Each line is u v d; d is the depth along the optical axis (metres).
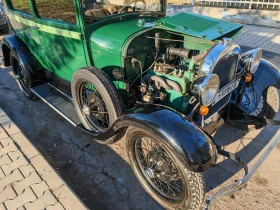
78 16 2.82
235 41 6.73
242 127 3.52
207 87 2.28
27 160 2.95
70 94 3.82
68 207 2.40
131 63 2.85
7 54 4.55
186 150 1.99
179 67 2.95
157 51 2.97
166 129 2.09
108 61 2.95
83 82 2.94
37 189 2.59
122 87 3.06
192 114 2.44
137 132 2.31
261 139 3.41
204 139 2.10
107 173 2.97
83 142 3.46
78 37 2.97
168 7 9.50
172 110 2.39
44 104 4.37
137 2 3.30
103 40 2.85
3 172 2.80
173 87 2.57
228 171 2.92
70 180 2.89
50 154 3.28
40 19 3.38
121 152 3.26
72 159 3.19
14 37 4.29
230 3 8.90
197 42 2.74
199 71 2.44
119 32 2.86
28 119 3.98
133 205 2.59
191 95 2.61
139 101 3.00
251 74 3.05
